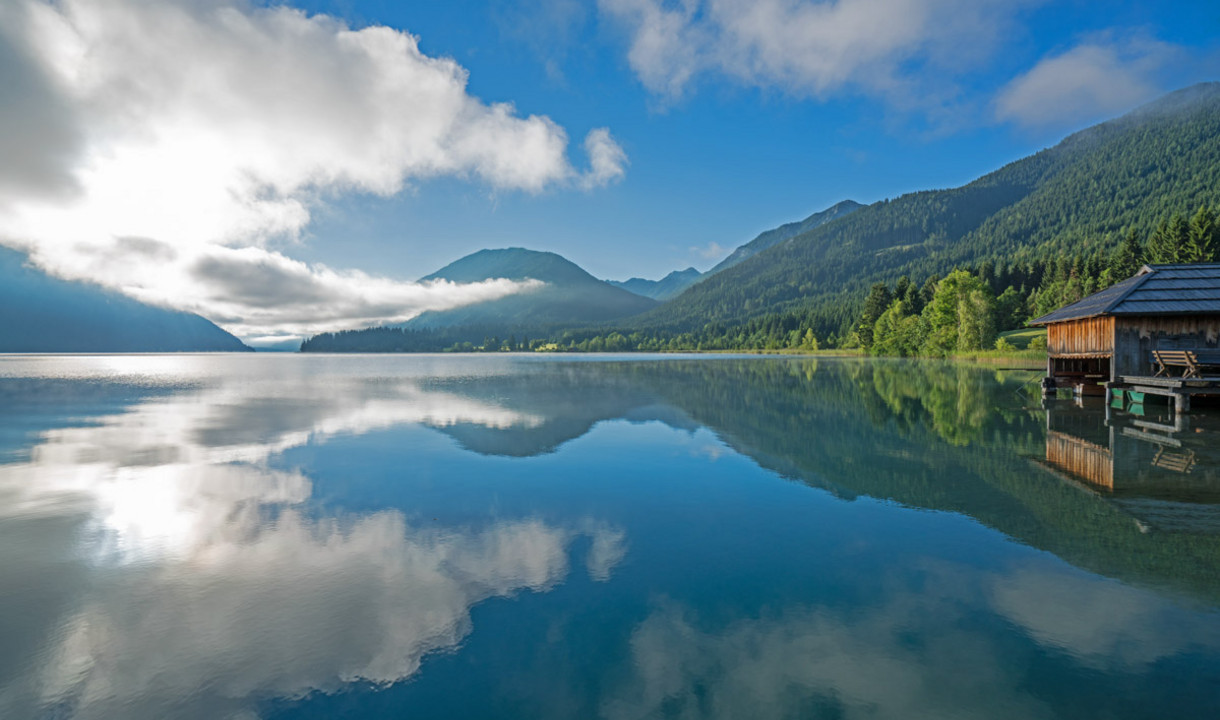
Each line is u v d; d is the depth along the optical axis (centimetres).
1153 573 813
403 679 586
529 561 898
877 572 834
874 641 646
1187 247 9419
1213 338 2545
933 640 646
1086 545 923
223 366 11738
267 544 985
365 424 2420
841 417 2444
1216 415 2397
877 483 1335
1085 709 524
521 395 3706
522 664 611
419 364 11838
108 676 599
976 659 607
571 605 747
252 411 2961
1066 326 3106
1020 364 7106
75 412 3006
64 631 691
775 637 658
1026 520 1048
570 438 2016
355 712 535
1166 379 2355
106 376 7362
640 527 1053
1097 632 657
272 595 785
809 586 792
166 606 754
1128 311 2559
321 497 1279
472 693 561
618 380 5153
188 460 1695
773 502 1198
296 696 561
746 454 1694
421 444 1928
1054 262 14725
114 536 1034
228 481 1433
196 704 551
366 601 765
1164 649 619
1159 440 1831
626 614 721
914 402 3002
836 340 17750
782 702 541
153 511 1178
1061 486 1280
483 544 977
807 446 1794
